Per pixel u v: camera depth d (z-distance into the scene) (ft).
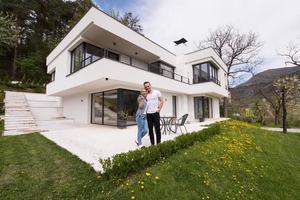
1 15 56.29
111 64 24.47
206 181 10.21
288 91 43.37
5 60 74.13
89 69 26.37
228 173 11.95
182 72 52.16
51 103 49.78
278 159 16.85
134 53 39.75
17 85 57.67
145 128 16.19
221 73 61.05
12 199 7.42
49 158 12.09
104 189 8.40
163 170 10.48
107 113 31.99
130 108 31.86
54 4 81.66
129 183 8.95
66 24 88.02
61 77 36.88
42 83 69.97
